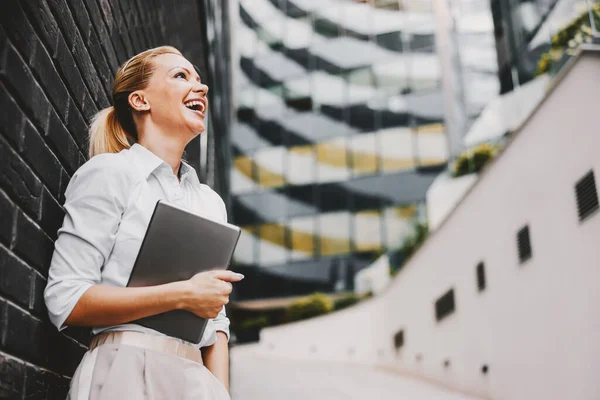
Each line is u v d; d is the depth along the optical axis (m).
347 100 27.02
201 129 1.70
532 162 8.16
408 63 26.73
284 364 17.94
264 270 25.56
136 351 1.38
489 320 9.62
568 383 7.03
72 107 1.92
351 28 27.95
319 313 23.28
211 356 1.67
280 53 28.31
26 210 1.45
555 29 8.04
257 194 26.58
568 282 7.10
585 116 6.76
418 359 13.35
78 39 2.05
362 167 25.94
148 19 3.78
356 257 24.91
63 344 1.73
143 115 1.71
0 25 1.30
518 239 8.59
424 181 25.06
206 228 1.43
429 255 12.81
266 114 27.56
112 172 1.46
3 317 1.26
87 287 1.32
